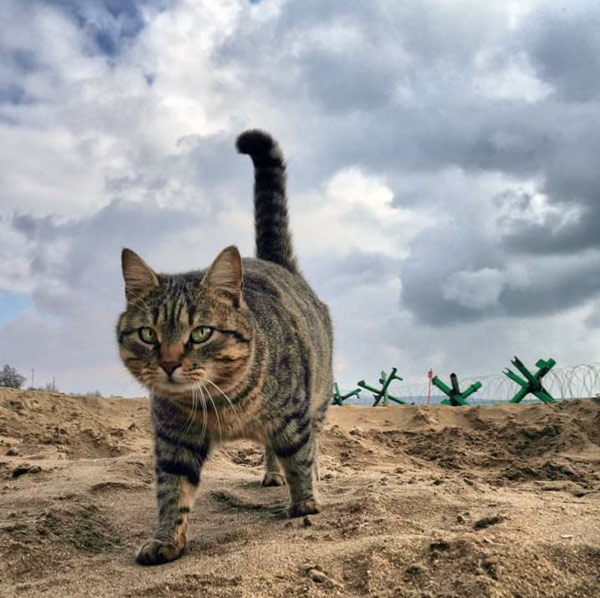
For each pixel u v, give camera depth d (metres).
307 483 0.69
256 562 0.53
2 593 0.51
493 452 1.35
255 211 1.04
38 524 0.67
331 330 0.94
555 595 0.44
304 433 0.69
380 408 1.87
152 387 0.61
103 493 0.85
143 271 0.65
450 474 1.09
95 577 0.55
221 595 0.47
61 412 1.69
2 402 1.67
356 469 1.17
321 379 0.83
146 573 0.55
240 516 0.75
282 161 1.06
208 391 0.62
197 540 0.64
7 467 1.04
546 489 0.88
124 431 1.46
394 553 0.51
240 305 0.64
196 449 0.65
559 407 1.63
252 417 0.65
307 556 0.53
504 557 0.47
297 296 0.82
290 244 1.03
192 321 0.61
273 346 0.67
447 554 0.49
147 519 0.74
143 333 0.62
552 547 0.50
